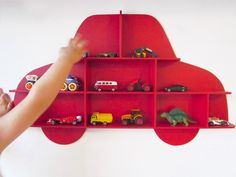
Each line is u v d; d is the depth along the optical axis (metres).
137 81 1.18
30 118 0.56
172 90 1.13
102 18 1.20
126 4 1.20
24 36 1.22
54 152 1.25
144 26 1.20
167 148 1.24
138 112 1.19
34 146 1.25
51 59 1.22
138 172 1.25
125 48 1.21
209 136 1.23
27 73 1.23
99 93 1.12
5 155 1.25
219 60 1.21
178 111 1.17
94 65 1.22
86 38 1.21
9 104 0.67
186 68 1.21
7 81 1.24
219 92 1.12
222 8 1.19
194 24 1.20
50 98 0.58
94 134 1.24
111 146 1.24
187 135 1.23
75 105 1.23
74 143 1.24
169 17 1.20
